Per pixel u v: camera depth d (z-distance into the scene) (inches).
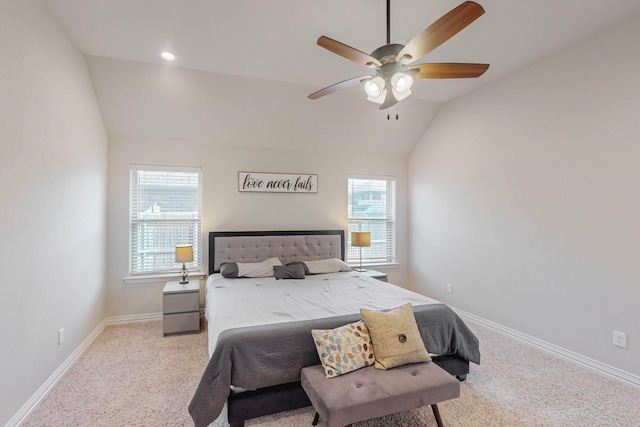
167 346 122.5
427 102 162.9
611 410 82.0
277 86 138.6
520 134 125.9
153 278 150.8
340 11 88.4
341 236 181.8
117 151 146.9
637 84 91.9
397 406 66.1
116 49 109.9
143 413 80.7
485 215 142.2
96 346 121.6
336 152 183.0
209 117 147.5
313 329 81.5
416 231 188.7
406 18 91.4
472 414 80.2
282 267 149.1
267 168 170.4
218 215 161.8
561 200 111.6
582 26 97.2
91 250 125.3
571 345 108.5
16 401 74.5
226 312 93.7
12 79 73.4
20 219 76.5
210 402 69.9
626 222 94.5
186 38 102.8
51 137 91.9
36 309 83.6
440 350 91.9
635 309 92.6
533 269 121.1
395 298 110.1
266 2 84.5
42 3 85.3
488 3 85.3
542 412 81.0
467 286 152.4
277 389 77.1
